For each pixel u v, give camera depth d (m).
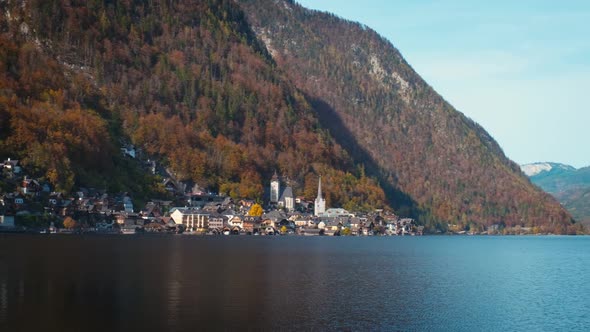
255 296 89.81
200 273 111.19
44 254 131.62
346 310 83.12
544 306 91.94
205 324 72.31
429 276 124.62
